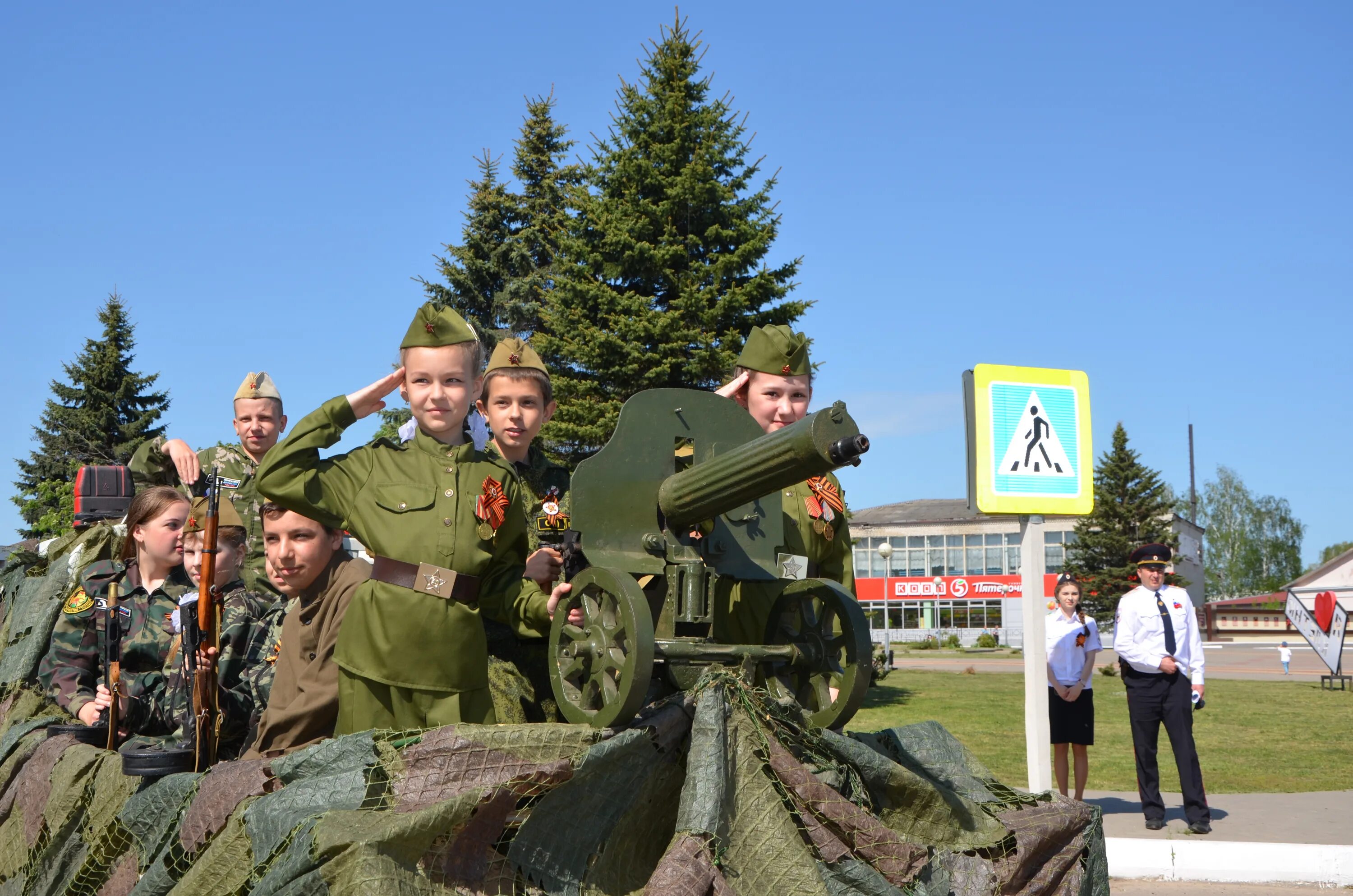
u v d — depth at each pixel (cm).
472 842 275
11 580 659
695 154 2259
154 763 372
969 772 385
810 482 485
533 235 2881
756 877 291
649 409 351
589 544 331
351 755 306
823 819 308
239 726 431
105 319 4384
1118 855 770
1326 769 1248
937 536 6981
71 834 407
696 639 339
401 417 2681
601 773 295
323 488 376
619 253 2222
